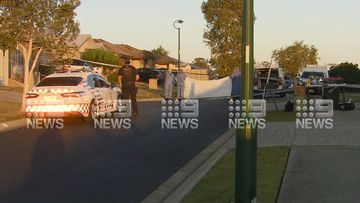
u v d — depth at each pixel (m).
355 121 17.14
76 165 10.47
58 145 12.76
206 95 30.67
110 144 13.02
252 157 6.55
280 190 7.97
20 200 7.85
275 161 10.30
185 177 9.66
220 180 8.90
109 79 35.47
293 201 7.37
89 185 8.88
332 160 10.29
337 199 7.43
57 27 19.19
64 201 7.83
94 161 10.90
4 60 32.41
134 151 12.13
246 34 6.39
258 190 7.96
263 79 28.16
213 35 38.50
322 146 12.05
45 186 8.73
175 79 32.53
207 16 38.47
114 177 9.51
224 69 37.94
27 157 11.21
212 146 12.95
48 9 18.91
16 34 18.62
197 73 45.53
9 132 15.05
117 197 8.15
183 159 11.29
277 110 21.98
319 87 24.70
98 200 7.94
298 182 8.47
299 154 11.02
